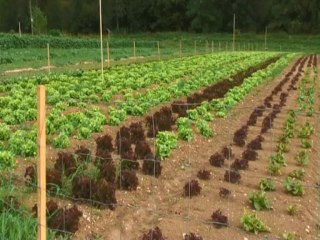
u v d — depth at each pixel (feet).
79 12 324.60
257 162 37.45
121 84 68.49
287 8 313.32
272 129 48.19
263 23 327.06
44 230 19.77
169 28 344.69
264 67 106.63
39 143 19.12
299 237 26.02
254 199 28.94
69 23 322.96
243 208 28.71
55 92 57.72
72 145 37.55
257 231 25.85
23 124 43.62
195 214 27.48
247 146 40.98
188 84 70.59
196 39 285.43
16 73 90.12
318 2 304.91
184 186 30.14
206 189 31.14
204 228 25.91
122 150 35.96
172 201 29.25
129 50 175.73
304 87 76.89
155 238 23.62
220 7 326.24
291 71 105.70
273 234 25.89
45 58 127.75
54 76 74.79
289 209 28.37
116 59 128.16
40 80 69.97
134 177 29.81
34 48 164.45
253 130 47.34
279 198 30.53
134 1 344.90
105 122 45.27
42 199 19.51
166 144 37.50
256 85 77.61
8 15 301.02
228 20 328.08
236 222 26.86
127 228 25.35
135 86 67.97
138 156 35.35
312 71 109.29
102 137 37.22
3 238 21.30
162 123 43.88
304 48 257.14
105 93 58.44
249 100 65.00
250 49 239.91
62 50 159.43
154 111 51.90
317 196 31.89
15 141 34.24
